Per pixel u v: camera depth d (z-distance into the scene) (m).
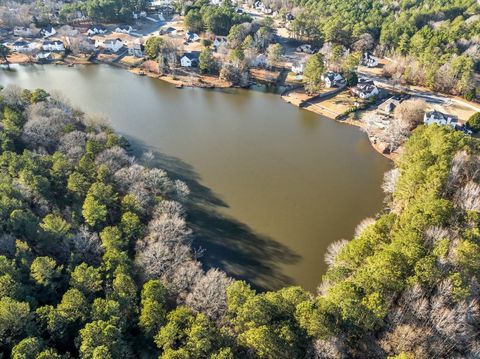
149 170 113.06
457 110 167.88
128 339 67.38
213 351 61.12
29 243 83.44
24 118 129.25
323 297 70.38
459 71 180.00
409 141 120.69
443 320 62.25
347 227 107.94
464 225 80.19
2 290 67.56
